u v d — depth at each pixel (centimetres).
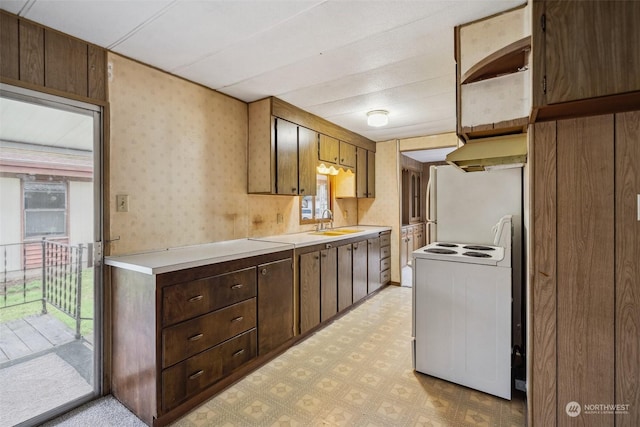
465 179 273
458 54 180
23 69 169
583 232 132
